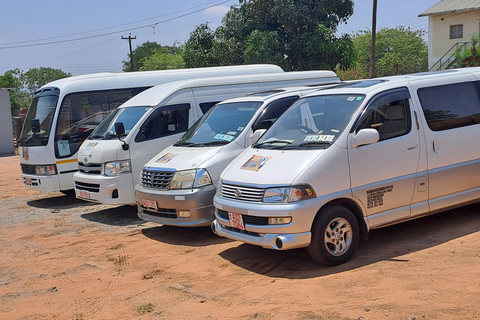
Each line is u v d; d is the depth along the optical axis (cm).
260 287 576
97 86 1253
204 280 624
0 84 4809
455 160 714
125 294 604
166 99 1038
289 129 707
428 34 3778
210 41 3212
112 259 757
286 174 612
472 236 677
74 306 583
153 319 520
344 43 3212
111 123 1073
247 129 842
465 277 526
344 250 624
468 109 741
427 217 795
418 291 501
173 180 805
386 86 688
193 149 853
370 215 644
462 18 3612
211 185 793
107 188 982
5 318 568
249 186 629
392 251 651
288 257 677
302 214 593
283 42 3152
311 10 3195
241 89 1124
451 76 746
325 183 609
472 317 431
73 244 860
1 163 2197
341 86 751
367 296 505
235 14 3269
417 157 679
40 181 1204
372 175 642
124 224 976
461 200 723
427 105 705
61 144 1208
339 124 654
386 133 662
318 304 501
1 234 976
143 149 1004
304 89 930
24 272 732
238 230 647
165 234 869
